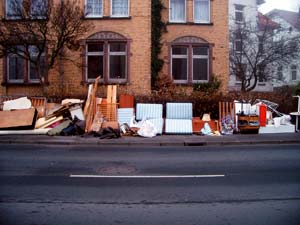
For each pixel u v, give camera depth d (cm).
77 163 1023
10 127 1652
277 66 3741
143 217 581
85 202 660
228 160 1076
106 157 1124
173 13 2319
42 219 570
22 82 2188
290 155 1169
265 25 3703
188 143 1434
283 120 1777
